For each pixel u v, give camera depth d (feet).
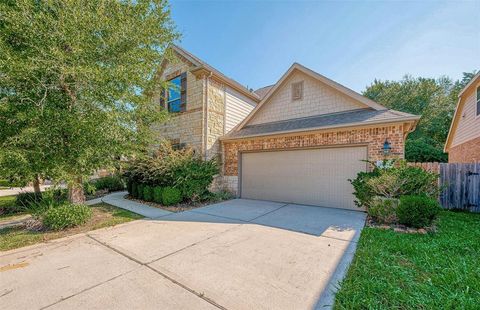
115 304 8.58
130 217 22.34
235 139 34.71
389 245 13.84
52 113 18.20
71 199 21.99
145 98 24.22
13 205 30.71
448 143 53.67
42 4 17.51
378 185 20.03
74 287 9.80
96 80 18.63
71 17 17.60
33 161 18.30
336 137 26.45
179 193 28.91
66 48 18.33
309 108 33.09
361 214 23.20
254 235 16.58
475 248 13.26
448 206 26.32
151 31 23.00
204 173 30.42
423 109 88.17
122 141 22.17
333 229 17.97
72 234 17.15
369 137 24.38
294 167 30.01
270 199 32.14
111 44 19.79
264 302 8.64
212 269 11.33
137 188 33.99
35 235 16.88
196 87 35.27
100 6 19.20
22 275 10.91
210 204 29.53
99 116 19.30
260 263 11.97
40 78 18.03
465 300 8.32
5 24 16.69
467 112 41.32
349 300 8.59
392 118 22.40
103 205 29.01
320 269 11.24
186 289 9.55
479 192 25.02
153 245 14.70
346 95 29.86
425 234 15.99
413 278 10.06
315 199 28.19
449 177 26.43
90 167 20.70
